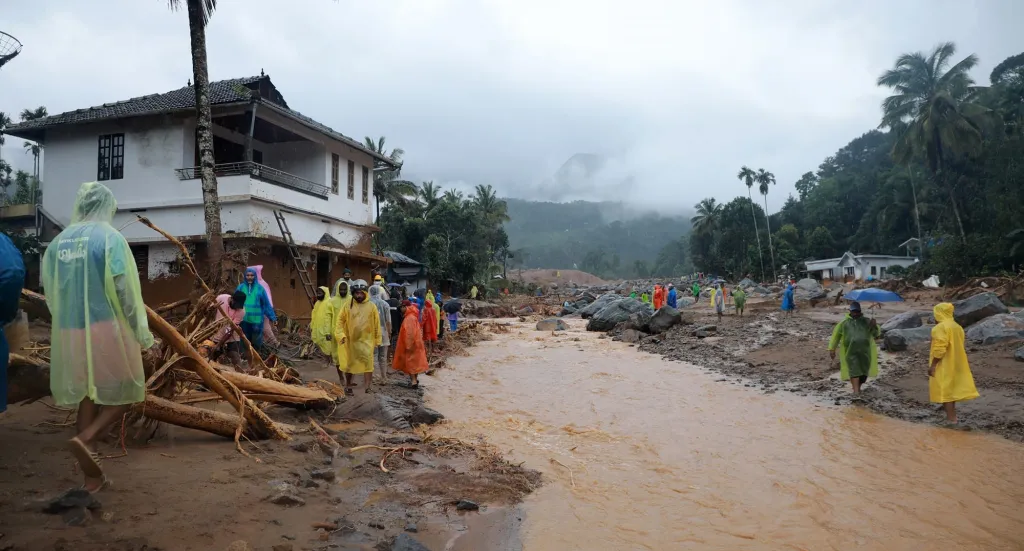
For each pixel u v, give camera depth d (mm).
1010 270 37844
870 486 6594
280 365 9273
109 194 4449
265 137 23266
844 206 86875
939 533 5324
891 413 10219
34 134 21188
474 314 46312
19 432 5617
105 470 4871
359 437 7406
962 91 47094
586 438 8703
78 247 4172
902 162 50656
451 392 12328
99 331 4121
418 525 4957
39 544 3445
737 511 5840
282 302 20594
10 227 22828
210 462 5492
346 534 4453
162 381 6148
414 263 42500
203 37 15172
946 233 52156
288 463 5875
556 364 17125
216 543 3875
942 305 9617
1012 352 12219
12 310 4031
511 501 5918
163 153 19922
